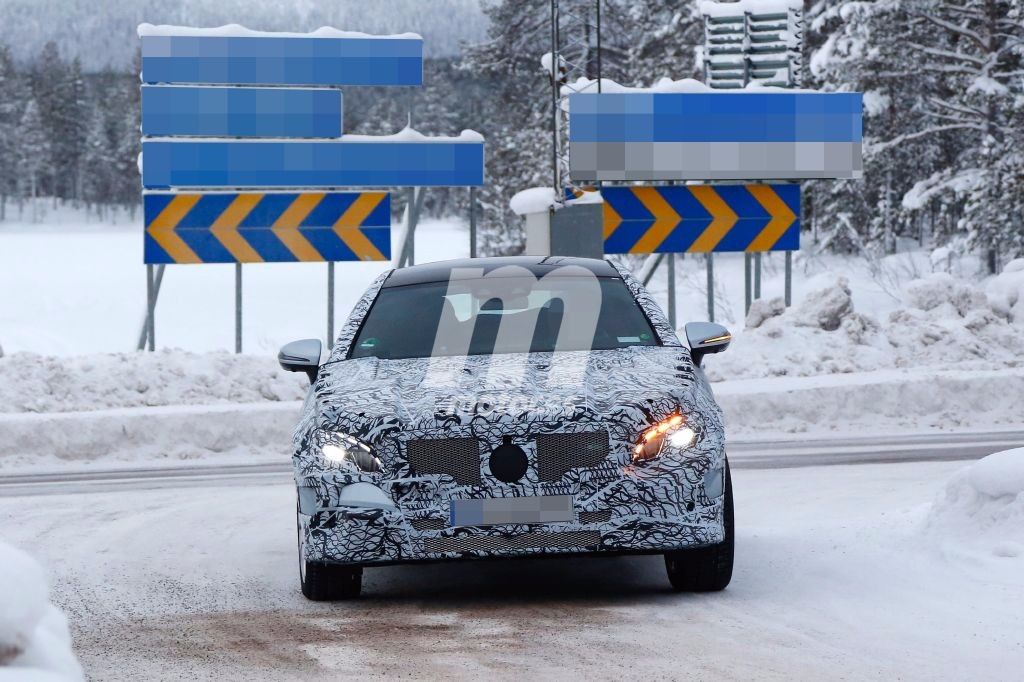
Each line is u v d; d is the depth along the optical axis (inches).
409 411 414.0
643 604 422.6
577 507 402.6
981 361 1170.6
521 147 3427.7
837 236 3051.2
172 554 546.6
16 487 791.7
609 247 1393.9
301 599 447.8
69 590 468.1
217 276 4355.3
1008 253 2516.0
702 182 1454.2
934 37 2797.7
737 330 1349.7
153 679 335.0
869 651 350.3
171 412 952.3
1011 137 2518.5
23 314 3422.7
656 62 3319.4
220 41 1316.4
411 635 382.6
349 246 1357.0
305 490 417.4
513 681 325.4
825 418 1012.5
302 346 507.5
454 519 402.9
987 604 399.9
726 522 428.5
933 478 734.5
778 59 1477.6
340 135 1343.5
